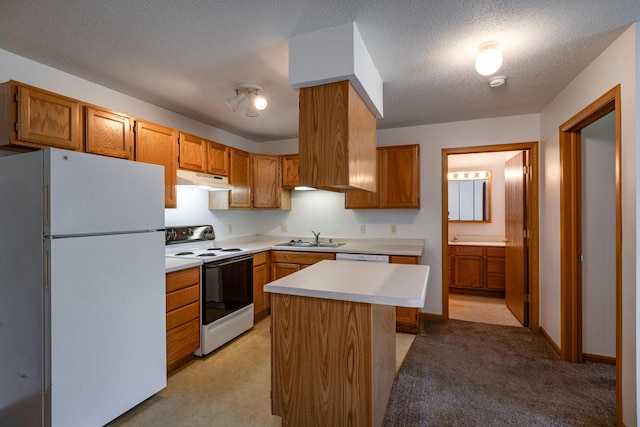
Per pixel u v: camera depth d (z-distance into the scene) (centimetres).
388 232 393
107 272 183
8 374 174
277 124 370
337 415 164
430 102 297
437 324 353
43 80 221
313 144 187
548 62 218
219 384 231
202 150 320
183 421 191
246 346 296
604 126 257
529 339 310
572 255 262
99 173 180
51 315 158
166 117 316
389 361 210
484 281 476
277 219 455
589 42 192
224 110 319
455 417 192
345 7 160
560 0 154
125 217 194
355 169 192
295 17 169
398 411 198
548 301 305
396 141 384
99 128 227
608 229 257
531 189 337
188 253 318
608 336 259
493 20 171
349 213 415
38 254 162
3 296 175
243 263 326
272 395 179
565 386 225
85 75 238
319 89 188
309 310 170
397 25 176
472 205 523
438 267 370
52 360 158
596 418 191
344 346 163
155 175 214
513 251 385
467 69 229
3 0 153
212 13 165
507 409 200
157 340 213
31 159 165
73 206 167
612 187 255
